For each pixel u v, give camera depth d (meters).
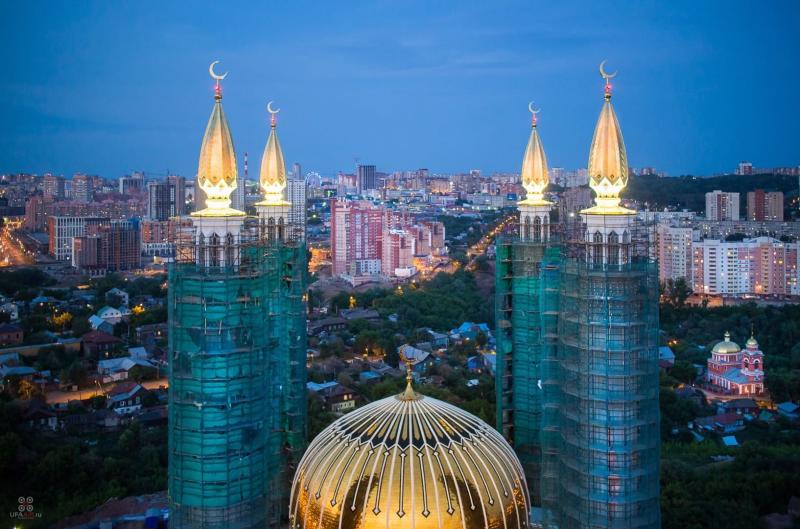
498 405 122.94
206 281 92.56
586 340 97.88
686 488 137.75
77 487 145.88
